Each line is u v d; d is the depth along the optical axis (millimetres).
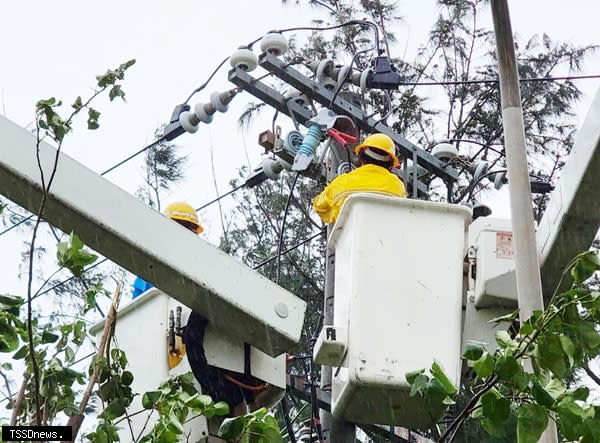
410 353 13617
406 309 13820
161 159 31297
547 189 24062
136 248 13844
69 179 13773
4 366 12406
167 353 15219
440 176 23750
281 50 23297
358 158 19016
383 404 13719
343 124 21750
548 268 14250
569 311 10469
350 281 13969
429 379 10289
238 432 10930
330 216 17906
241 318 14203
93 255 12117
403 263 14031
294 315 14359
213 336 15039
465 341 14242
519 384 10148
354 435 18984
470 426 20938
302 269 33656
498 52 14898
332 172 21391
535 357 10430
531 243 13648
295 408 26078
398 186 17922
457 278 14039
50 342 12164
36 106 12203
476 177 23844
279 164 23188
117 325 15688
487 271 14211
